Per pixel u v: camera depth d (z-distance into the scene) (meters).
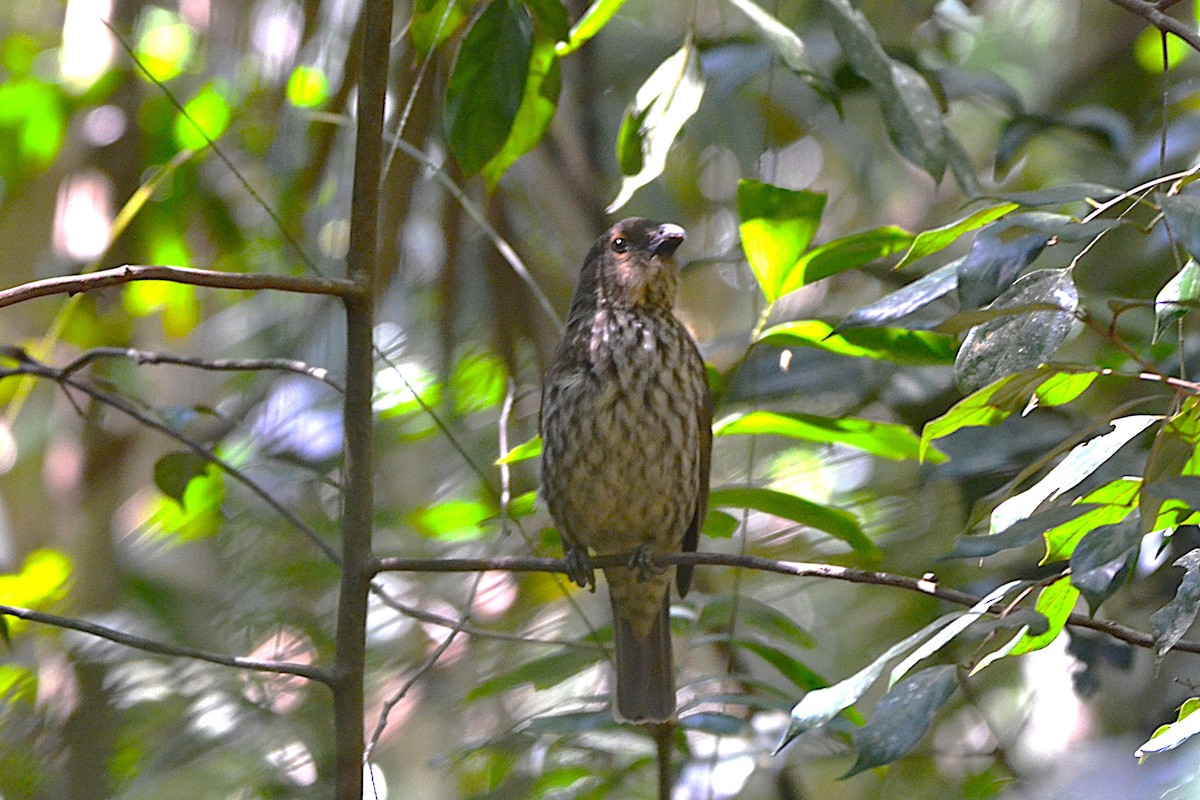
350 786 6.65
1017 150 10.66
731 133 12.54
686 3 14.12
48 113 12.38
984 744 10.91
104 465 12.30
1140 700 10.59
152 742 10.59
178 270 6.02
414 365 11.21
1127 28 12.56
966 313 5.06
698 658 11.31
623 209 12.88
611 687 9.36
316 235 11.14
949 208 13.35
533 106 8.12
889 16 12.34
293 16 10.65
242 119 11.19
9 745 10.62
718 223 13.27
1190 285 5.64
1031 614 5.04
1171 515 5.82
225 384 13.30
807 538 11.57
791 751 9.52
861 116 13.84
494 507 10.23
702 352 10.28
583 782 9.55
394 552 11.73
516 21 7.47
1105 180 11.55
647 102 8.08
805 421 8.19
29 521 12.99
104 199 11.63
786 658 8.55
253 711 10.60
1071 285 5.21
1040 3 15.43
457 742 10.99
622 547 9.57
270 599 11.27
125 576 12.00
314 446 11.34
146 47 12.72
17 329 12.89
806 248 8.09
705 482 9.40
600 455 9.05
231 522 11.45
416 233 11.73
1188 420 5.07
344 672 6.70
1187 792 6.59
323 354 11.55
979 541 5.36
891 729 5.09
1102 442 5.79
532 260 11.45
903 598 11.76
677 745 9.04
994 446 9.26
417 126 9.58
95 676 10.75
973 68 15.12
